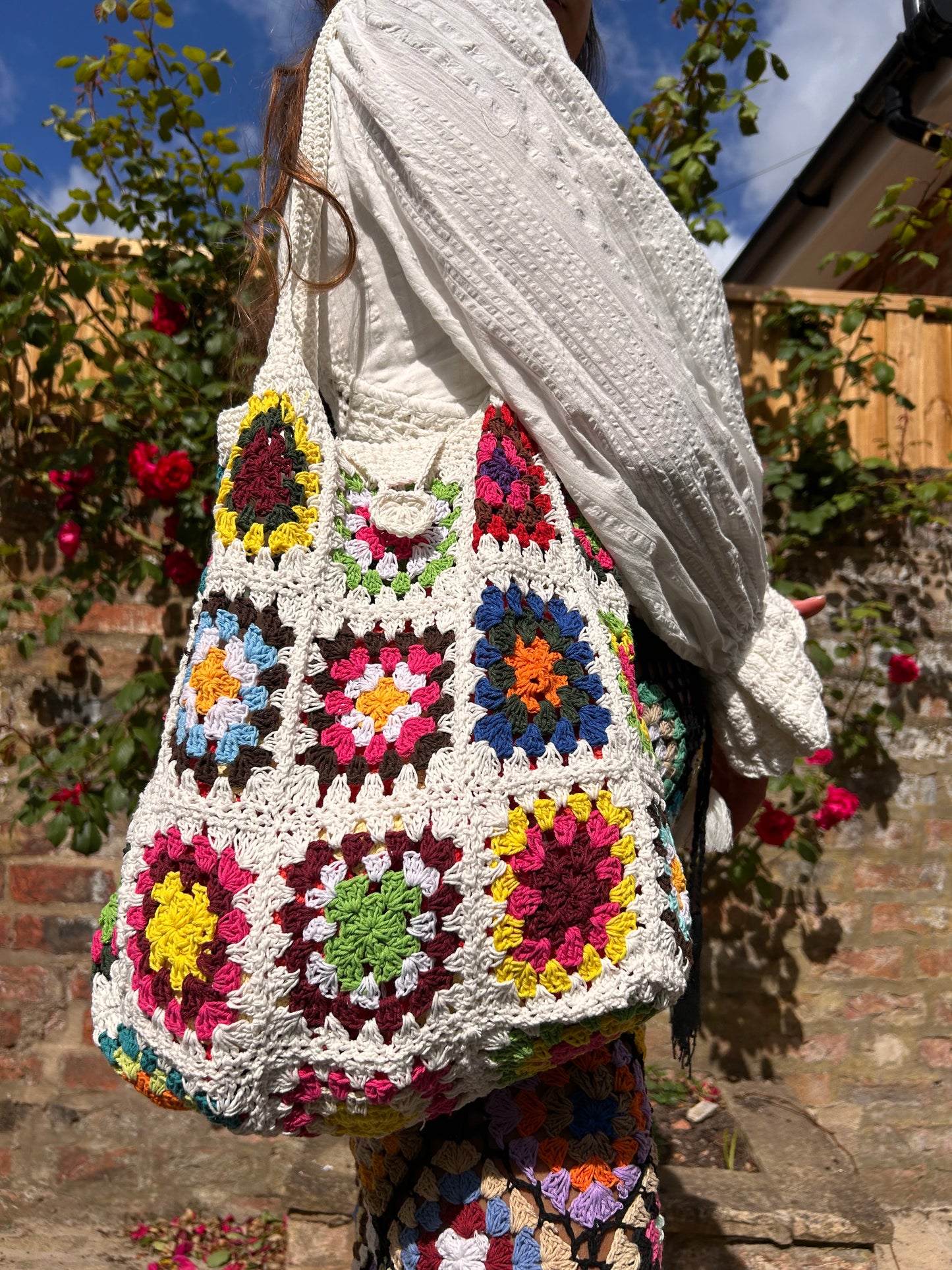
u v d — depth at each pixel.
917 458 2.45
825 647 2.40
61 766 2.08
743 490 0.79
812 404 2.38
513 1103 0.60
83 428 2.19
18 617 2.20
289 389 0.62
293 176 0.67
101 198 2.10
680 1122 2.06
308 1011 0.49
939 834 2.39
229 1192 2.11
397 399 0.68
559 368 0.64
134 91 1.96
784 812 2.27
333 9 0.80
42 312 1.93
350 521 0.61
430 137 0.63
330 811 0.52
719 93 2.25
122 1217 2.06
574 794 0.55
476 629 0.56
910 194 3.10
